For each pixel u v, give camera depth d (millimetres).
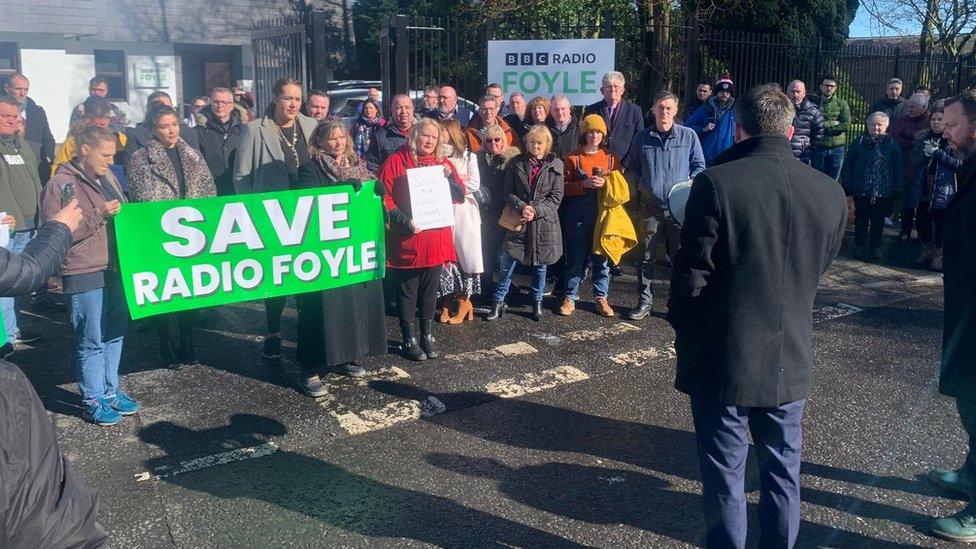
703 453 2811
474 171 6043
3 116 5695
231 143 6242
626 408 4688
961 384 3361
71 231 2357
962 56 14094
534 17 13336
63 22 13469
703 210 2660
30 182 6109
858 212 8773
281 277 4594
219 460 3979
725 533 2760
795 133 9430
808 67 11680
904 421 4535
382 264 4875
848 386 5074
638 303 6496
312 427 4367
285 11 14883
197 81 14820
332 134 4770
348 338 4699
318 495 3648
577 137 6738
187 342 5336
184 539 3285
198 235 4422
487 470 3908
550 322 6355
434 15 15562
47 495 1706
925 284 7836
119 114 7785
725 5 14109
